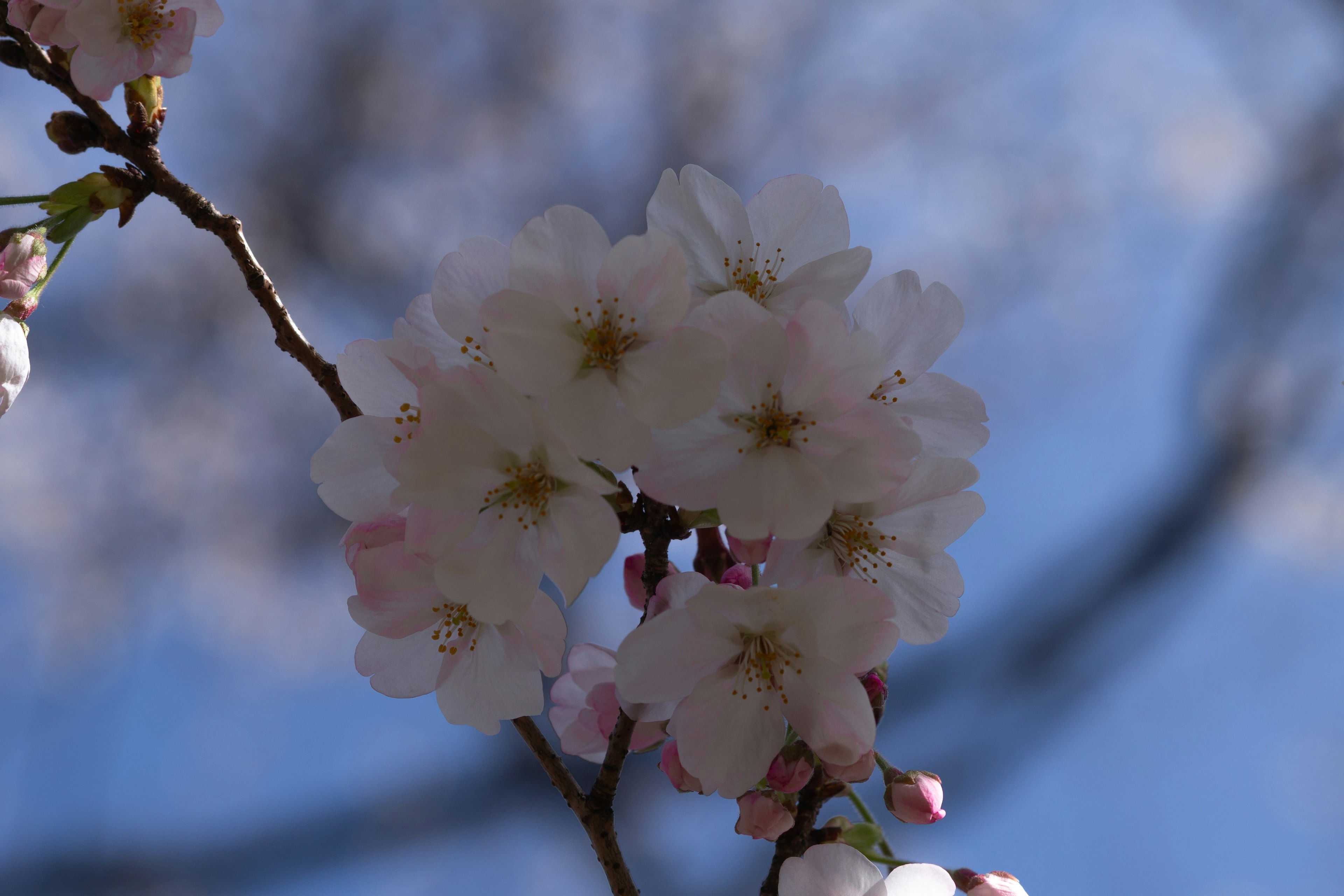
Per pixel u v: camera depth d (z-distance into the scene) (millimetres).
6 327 670
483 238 632
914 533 639
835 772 629
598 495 622
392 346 627
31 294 673
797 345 622
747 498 620
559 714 662
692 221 646
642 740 643
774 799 634
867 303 647
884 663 645
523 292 624
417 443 622
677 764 637
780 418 624
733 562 646
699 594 620
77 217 670
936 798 644
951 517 639
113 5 662
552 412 618
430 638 646
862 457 621
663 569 632
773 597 620
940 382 648
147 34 665
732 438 623
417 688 647
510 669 638
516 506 625
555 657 627
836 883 628
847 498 621
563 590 621
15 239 669
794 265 651
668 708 635
